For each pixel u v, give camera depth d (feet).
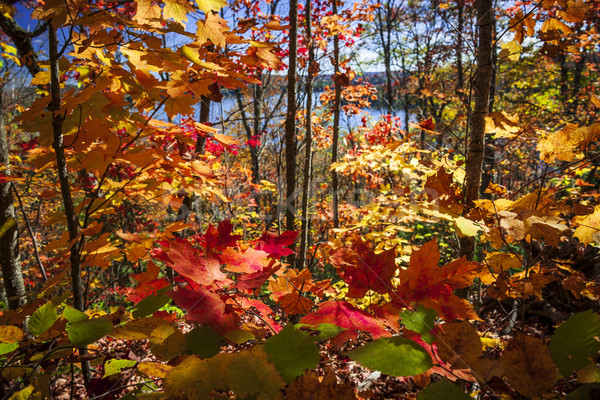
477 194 4.68
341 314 2.13
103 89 4.09
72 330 1.75
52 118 3.88
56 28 3.35
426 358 1.40
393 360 1.38
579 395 1.13
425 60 44.29
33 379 2.25
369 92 24.93
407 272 2.38
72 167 4.44
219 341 1.82
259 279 2.43
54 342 2.47
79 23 3.25
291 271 3.37
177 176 5.74
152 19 3.56
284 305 2.84
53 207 28.96
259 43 4.06
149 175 5.65
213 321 1.91
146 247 4.77
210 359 1.44
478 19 4.87
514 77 42.57
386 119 20.92
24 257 23.09
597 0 6.73
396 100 42.65
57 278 3.84
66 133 3.92
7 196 6.55
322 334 1.65
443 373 1.48
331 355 6.03
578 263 10.84
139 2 3.50
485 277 3.91
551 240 3.12
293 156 11.12
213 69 3.87
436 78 49.11
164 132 5.01
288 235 3.23
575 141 3.74
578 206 3.60
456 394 1.26
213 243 2.73
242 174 17.30
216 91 4.80
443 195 3.72
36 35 9.37
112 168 10.60
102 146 4.31
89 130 4.10
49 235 23.44
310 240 18.66
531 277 3.82
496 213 3.49
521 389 1.26
